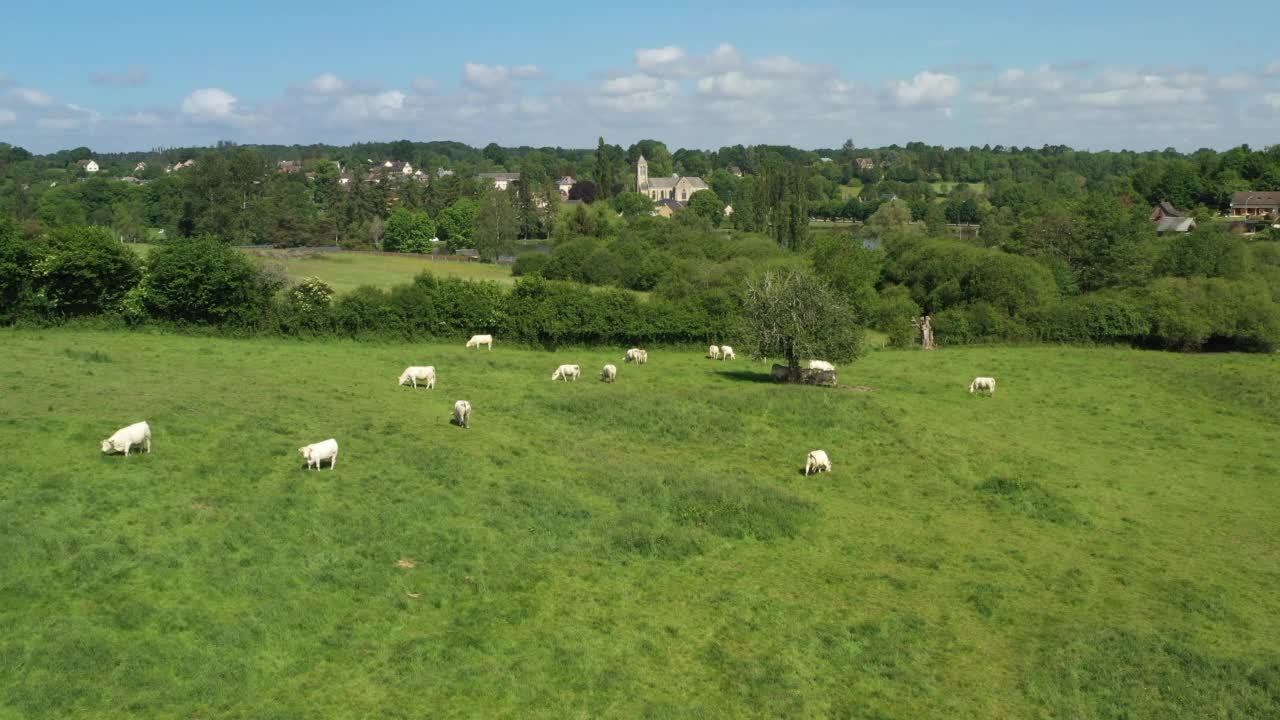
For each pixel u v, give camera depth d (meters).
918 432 42.81
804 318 52.81
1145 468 39.44
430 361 54.03
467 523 27.36
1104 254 93.44
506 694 19.34
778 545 28.59
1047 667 21.91
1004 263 82.12
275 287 62.41
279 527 25.16
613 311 67.50
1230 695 20.91
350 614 21.73
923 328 75.19
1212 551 30.19
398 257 125.94
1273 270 86.31
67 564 21.61
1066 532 31.48
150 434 30.05
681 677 20.77
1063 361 65.81
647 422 42.00
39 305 56.81
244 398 38.09
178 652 19.14
